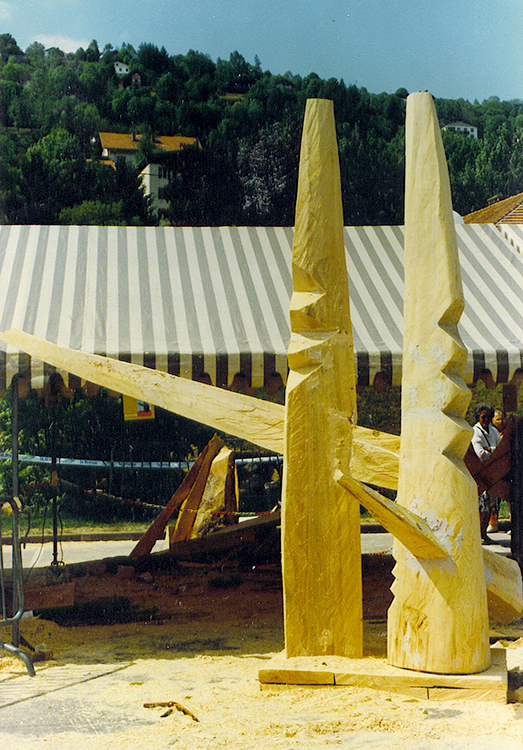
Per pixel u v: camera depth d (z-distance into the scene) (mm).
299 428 4531
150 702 4234
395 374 6605
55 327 6684
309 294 4637
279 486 12570
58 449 14750
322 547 4484
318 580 4484
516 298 7535
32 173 30891
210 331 6824
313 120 4629
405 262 4488
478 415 9992
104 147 33844
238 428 4816
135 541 12031
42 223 30703
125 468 14891
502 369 6656
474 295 7566
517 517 7121
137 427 15250
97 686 4652
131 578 8328
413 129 4484
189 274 7723
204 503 9305
